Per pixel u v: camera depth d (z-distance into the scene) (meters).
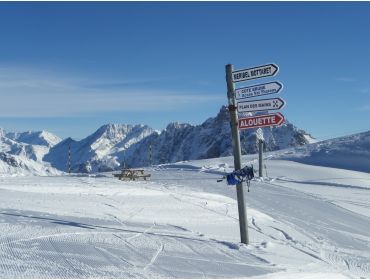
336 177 42.41
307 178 41.56
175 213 14.96
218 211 16.38
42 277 6.59
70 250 8.32
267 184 34.31
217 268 8.22
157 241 9.95
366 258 11.23
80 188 19.67
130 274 7.21
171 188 24.16
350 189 34.50
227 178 10.92
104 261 7.83
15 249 8.02
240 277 7.75
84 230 10.22
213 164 54.06
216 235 11.70
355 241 13.97
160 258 8.49
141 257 8.41
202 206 17.16
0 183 21.19
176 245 9.77
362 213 21.73
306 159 60.12
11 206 12.99
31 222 10.58
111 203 15.77
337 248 12.27
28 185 20.05
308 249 11.50
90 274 6.98
